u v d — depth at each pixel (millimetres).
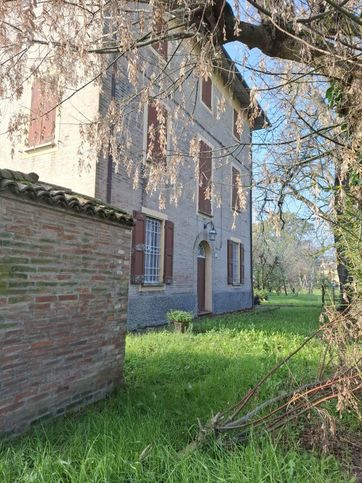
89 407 3916
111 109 4117
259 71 3512
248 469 2496
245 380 4805
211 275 14453
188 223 12688
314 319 12898
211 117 14297
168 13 3209
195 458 2664
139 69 3635
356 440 3207
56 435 3189
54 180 8953
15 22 3090
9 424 3004
